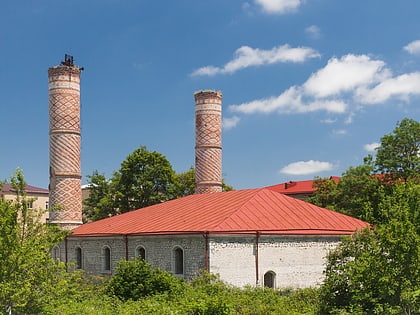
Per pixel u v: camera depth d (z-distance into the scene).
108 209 64.38
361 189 53.38
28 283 18.05
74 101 46.06
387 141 52.25
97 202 68.06
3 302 18.19
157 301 27.09
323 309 23.38
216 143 51.12
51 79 45.91
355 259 21.86
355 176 54.59
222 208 36.38
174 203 43.25
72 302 25.91
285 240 34.12
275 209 36.41
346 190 54.88
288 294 30.08
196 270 32.12
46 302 19.28
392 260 19.27
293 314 24.38
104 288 30.09
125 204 63.12
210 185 50.69
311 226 35.56
